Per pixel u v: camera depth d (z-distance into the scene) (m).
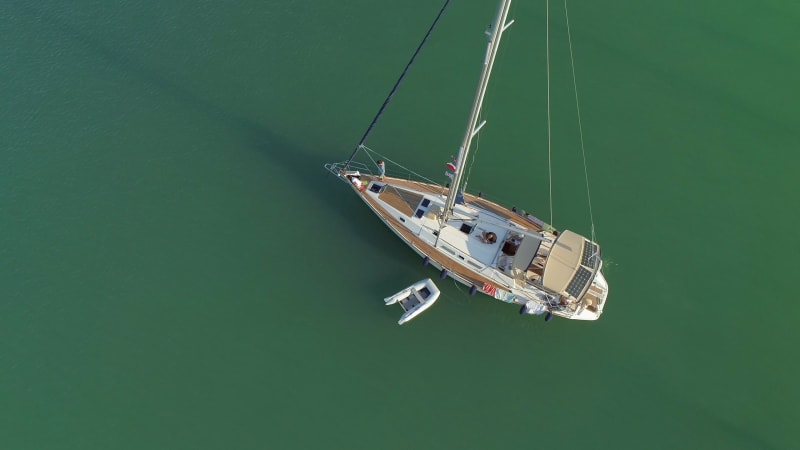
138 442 23.52
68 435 23.39
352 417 24.73
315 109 31.06
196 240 27.55
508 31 34.16
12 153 28.58
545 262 24.66
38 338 24.95
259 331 26.02
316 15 33.91
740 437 24.89
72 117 29.70
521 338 26.61
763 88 33.03
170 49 32.16
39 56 31.20
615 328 26.89
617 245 28.56
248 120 30.50
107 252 26.88
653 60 33.59
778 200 29.97
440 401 25.28
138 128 29.77
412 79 32.16
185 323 25.84
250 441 23.95
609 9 35.28
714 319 27.12
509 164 30.17
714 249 28.61
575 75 32.91
